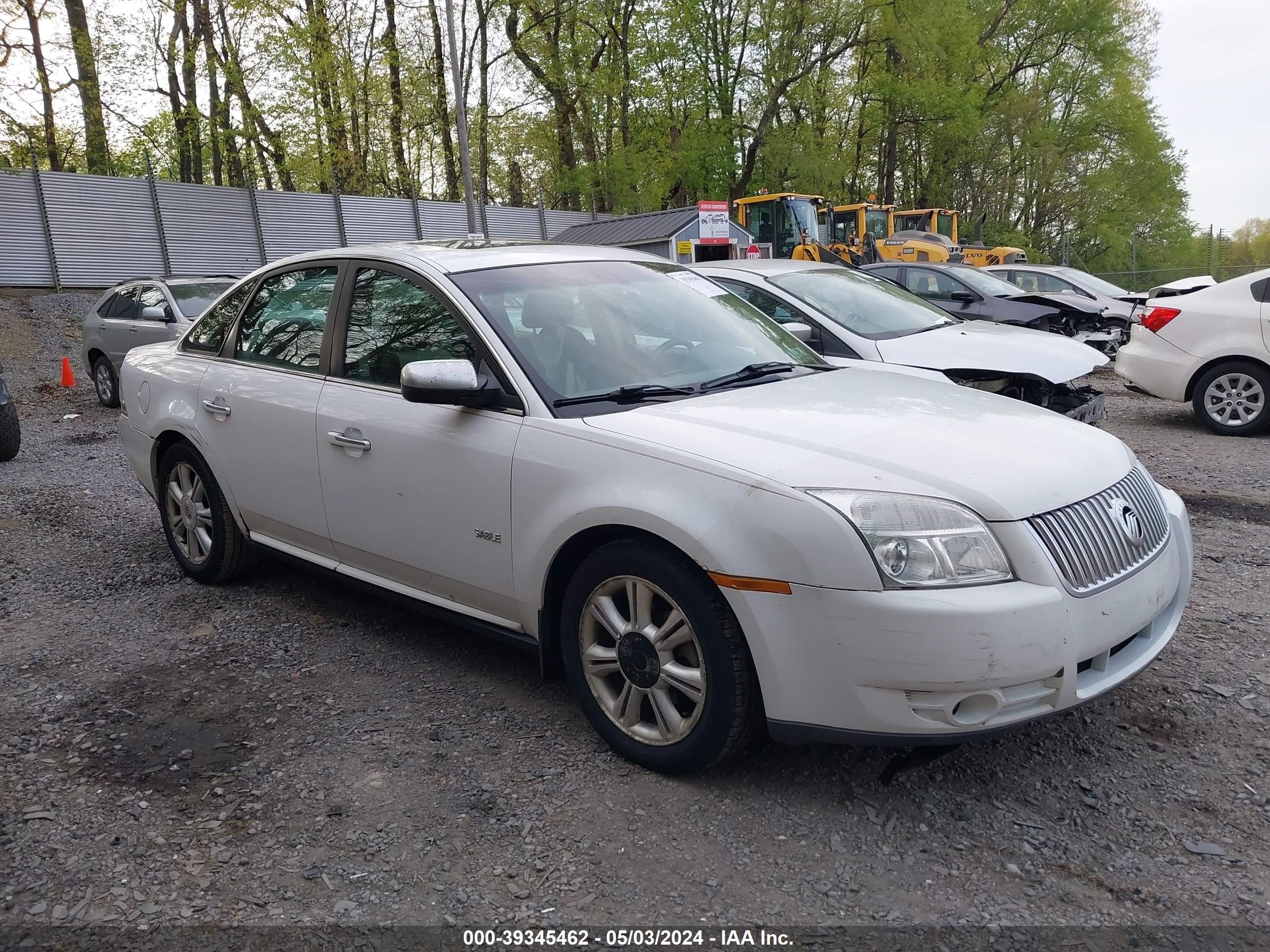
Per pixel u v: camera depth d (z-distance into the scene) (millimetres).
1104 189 49938
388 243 4355
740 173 43719
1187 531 3457
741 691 2846
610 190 40969
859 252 27125
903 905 2479
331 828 2855
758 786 3037
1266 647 4043
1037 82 51438
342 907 2502
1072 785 3029
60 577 5281
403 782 3102
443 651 4160
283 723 3527
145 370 5254
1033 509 2760
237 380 4547
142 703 3713
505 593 3436
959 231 48656
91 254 26312
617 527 3064
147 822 2893
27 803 3004
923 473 2801
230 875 2643
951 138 46125
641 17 39219
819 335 7223
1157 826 2812
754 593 2736
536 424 3301
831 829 2807
